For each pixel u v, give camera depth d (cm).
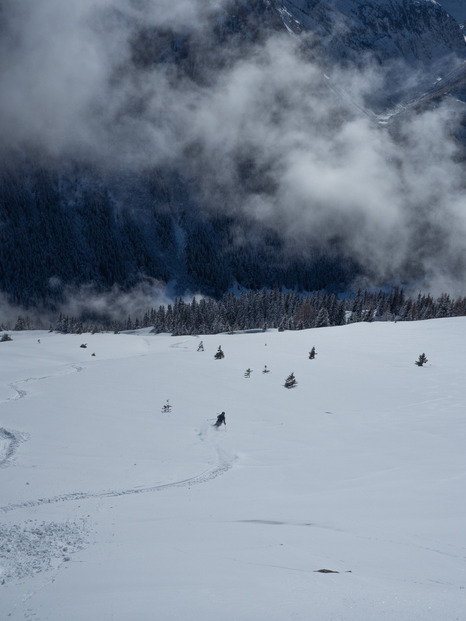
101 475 1599
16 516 1129
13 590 695
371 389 3253
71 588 680
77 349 5888
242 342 5303
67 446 1953
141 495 1376
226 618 527
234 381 3434
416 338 5106
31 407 2536
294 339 5344
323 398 3047
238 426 2431
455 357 4150
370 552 819
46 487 1434
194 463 1814
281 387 3294
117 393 2989
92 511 1180
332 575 693
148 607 573
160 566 749
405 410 2723
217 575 693
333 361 4119
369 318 13000
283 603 570
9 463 1688
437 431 2208
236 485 1488
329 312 14312
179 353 4644
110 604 597
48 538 961
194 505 1230
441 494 1211
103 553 849
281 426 2462
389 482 1384
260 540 892
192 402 2869
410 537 899
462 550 828
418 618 518
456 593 615
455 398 2911
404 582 673
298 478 1548
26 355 5144
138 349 6288
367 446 2025
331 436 2258
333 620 513
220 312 15688
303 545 856
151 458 1864
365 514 1068
